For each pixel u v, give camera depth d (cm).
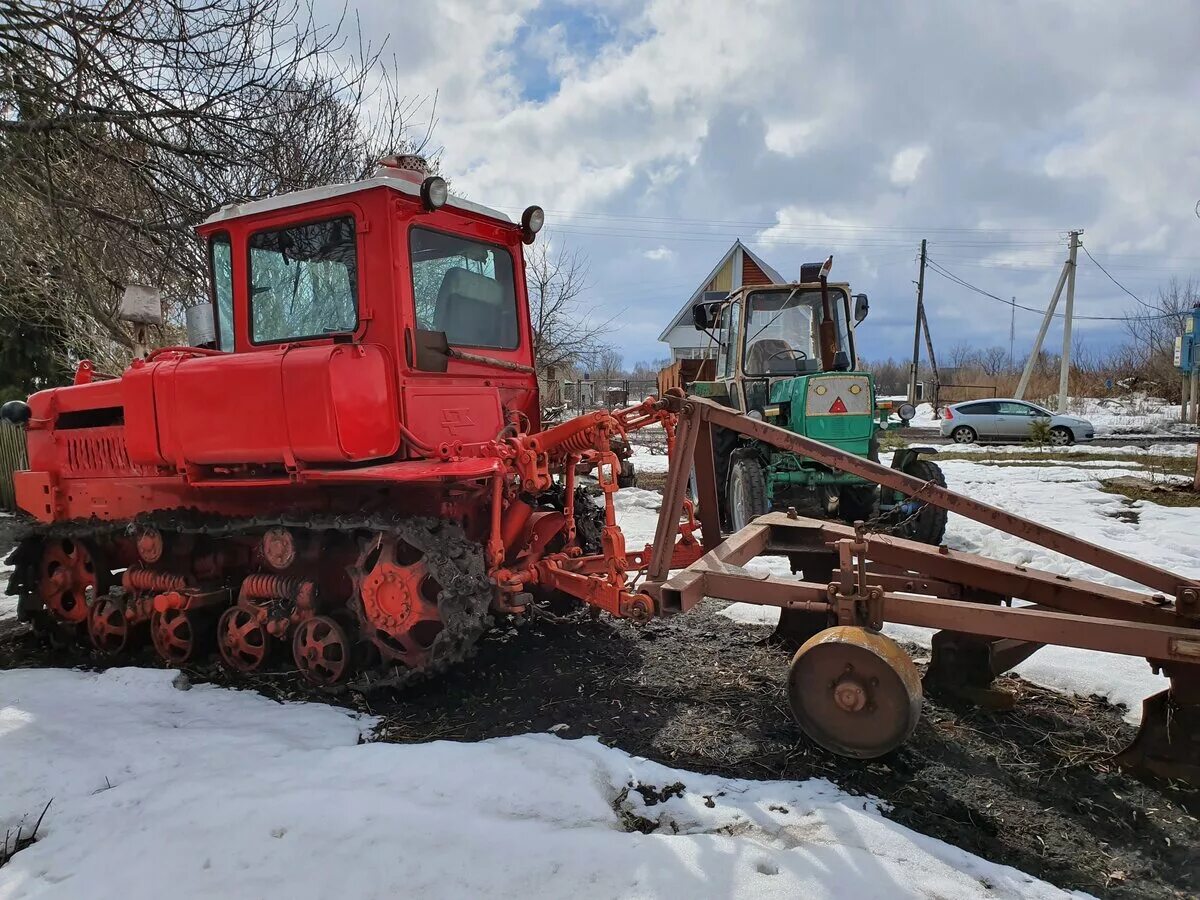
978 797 295
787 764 319
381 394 389
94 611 495
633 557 455
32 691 412
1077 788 302
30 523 530
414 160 445
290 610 416
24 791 305
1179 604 308
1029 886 240
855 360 895
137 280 841
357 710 382
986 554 730
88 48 635
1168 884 249
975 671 370
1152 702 309
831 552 417
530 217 496
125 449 480
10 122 632
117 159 693
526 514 462
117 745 339
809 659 309
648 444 1952
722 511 873
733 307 934
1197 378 2758
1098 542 743
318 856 253
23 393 1143
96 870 251
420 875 244
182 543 456
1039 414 2303
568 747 326
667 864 245
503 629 493
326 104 912
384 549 383
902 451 786
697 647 462
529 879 241
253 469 414
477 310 478
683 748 333
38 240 773
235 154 750
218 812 277
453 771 306
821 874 240
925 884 237
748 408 868
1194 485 1126
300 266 437
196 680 434
